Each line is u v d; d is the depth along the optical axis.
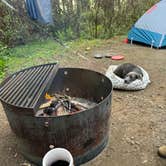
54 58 4.82
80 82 2.78
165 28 5.14
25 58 4.84
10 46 5.27
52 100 2.62
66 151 1.96
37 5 5.09
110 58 4.77
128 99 3.27
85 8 5.91
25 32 5.42
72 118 1.95
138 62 4.50
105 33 6.18
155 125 2.72
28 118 1.97
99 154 2.36
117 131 2.65
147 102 3.18
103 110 2.13
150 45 5.33
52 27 5.70
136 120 2.82
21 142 2.22
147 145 2.44
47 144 2.07
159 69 4.16
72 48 5.36
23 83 2.37
